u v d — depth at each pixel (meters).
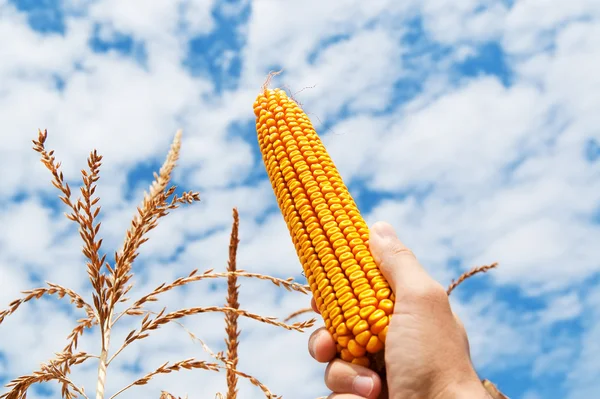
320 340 0.44
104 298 0.44
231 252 0.51
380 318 0.41
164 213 0.46
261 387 0.46
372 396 0.41
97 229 0.44
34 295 0.44
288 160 0.47
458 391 0.38
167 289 0.46
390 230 0.43
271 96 0.50
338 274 0.43
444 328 0.40
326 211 0.44
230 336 0.50
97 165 0.45
